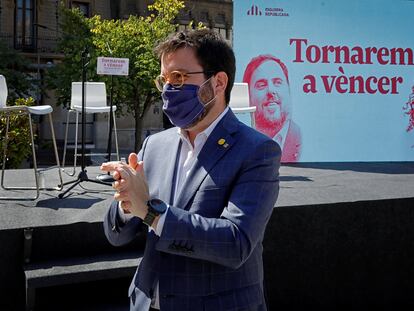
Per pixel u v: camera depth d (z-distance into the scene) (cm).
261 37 641
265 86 644
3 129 656
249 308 138
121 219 151
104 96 562
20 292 275
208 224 126
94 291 286
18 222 284
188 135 150
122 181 124
